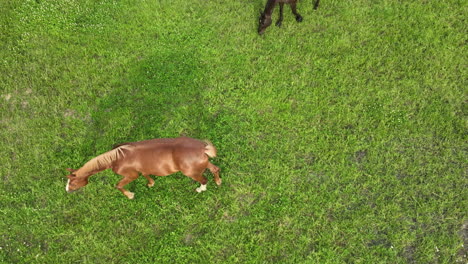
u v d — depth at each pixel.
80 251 4.91
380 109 6.05
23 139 5.90
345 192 5.30
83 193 5.37
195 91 6.40
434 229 4.95
